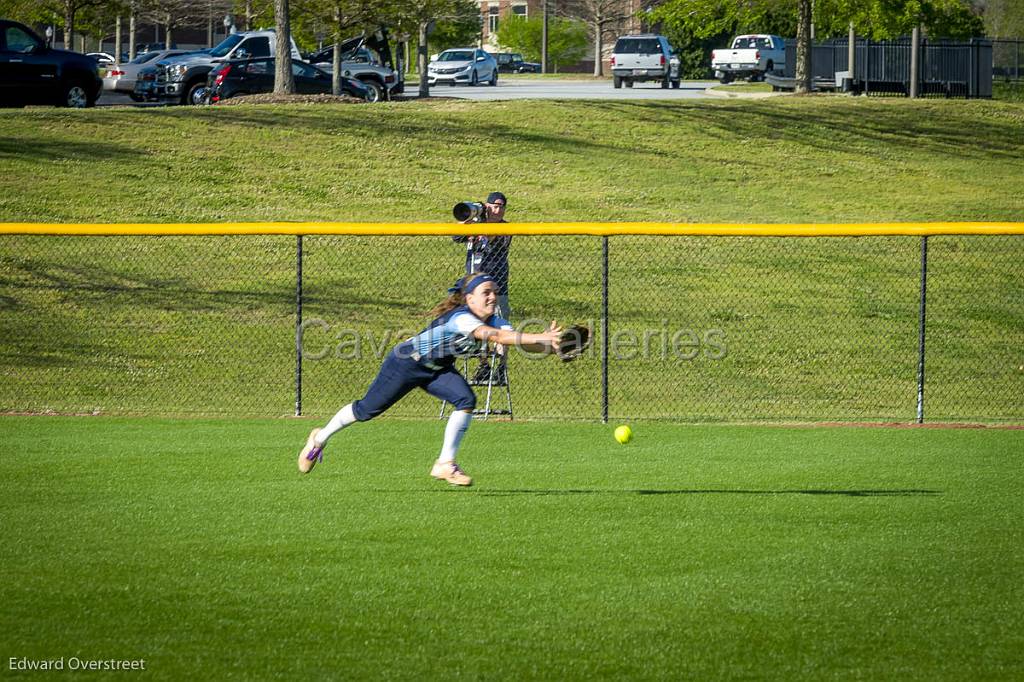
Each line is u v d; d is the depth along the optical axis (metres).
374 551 27.36
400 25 135.38
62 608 23.58
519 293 67.56
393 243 75.56
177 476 35.03
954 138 114.06
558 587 24.91
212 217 79.56
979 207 90.25
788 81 154.88
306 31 133.25
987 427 44.38
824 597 24.34
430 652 21.53
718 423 45.50
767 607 23.78
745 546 27.86
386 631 22.48
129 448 39.25
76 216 77.12
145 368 55.03
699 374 55.84
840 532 29.11
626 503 32.00
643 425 44.81
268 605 23.81
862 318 65.50
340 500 32.19
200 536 28.53
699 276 72.06
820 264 75.06
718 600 24.16
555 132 106.62
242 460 37.41
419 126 105.12
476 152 99.19
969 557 27.03
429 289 67.94
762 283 71.19
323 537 28.48
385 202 85.62
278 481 34.47
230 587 24.83
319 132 100.69
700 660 21.22
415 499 32.34
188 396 50.78
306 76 123.31
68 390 51.12
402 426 43.88
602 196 89.88
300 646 21.80
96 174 85.31
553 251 75.81
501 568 26.16
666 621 23.02
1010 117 122.88
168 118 100.38
